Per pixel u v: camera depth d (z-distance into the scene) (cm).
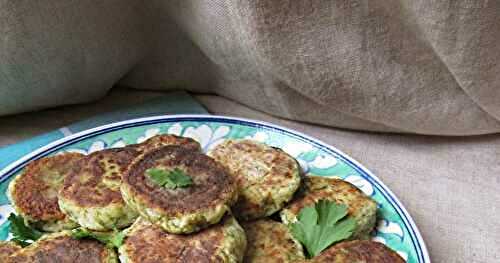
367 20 63
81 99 72
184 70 73
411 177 67
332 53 65
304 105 71
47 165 62
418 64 65
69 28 66
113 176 59
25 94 69
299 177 60
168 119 67
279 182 59
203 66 73
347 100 68
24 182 60
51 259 55
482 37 61
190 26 69
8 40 65
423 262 56
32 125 71
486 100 65
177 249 54
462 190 65
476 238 62
